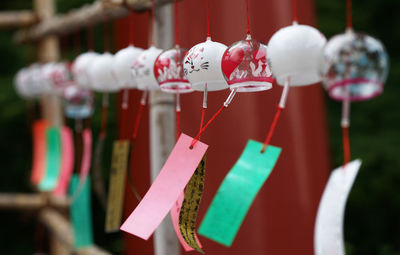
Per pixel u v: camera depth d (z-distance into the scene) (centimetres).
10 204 213
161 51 86
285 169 126
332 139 320
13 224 357
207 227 61
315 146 129
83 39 309
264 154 62
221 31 108
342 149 312
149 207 68
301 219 126
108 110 310
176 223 74
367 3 354
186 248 73
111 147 307
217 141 117
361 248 337
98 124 305
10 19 190
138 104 127
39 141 163
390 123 323
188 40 109
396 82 336
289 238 125
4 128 360
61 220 192
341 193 56
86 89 143
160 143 93
